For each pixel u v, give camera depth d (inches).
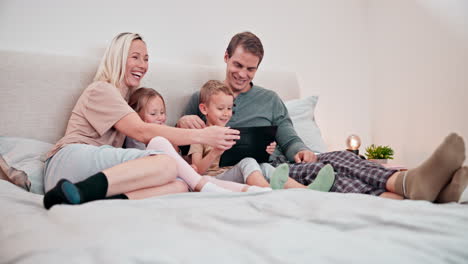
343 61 114.9
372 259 22.6
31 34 74.6
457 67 95.5
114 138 59.8
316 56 110.0
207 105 69.1
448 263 23.8
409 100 108.4
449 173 41.5
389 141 114.7
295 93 96.7
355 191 50.7
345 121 115.0
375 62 118.9
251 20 99.8
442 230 27.6
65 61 70.0
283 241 24.6
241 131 60.7
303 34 107.9
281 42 104.3
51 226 28.9
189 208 34.5
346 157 59.1
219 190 47.9
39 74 67.2
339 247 24.1
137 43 66.9
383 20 115.9
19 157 56.5
